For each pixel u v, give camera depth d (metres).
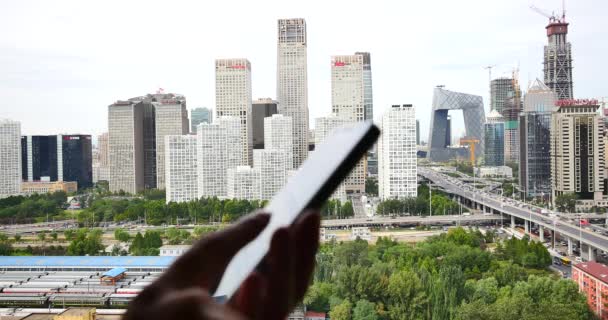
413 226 87.38
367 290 40.22
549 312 36.16
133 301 1.58
